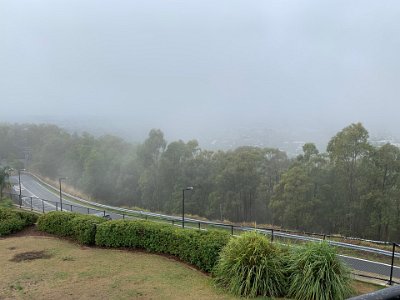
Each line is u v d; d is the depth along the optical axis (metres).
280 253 8.27
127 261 10.20
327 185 39.84
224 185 52.28
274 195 43.00
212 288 8.13
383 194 35.62
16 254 10.86
